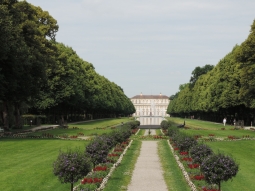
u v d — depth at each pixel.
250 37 63.72
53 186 21.39
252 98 68.19
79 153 18.75
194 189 20.84
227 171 18.58
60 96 82.06
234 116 98.00
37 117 79.00
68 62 85.19
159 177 25.33
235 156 35.62
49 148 37.84
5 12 45.06
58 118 93.19
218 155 19.16
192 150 26.45
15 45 47.62
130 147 44.72
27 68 51.00
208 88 111.62
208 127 77.75
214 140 50.47
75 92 85.56
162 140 54.22
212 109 96.50
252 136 54.12
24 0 59.25
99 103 126.19
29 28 56.00
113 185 22.47
